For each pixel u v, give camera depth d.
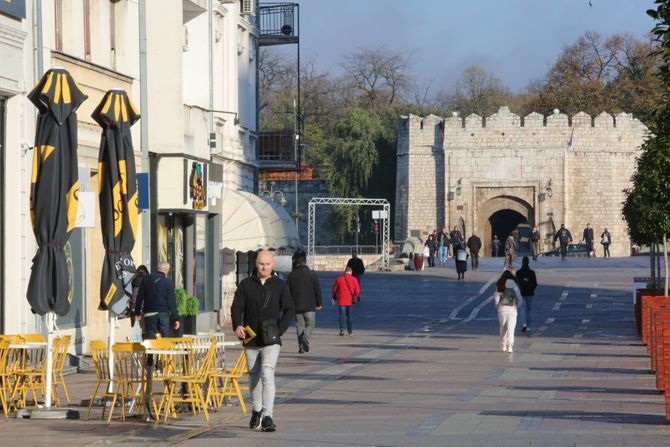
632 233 57.88
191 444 21.00
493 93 197.75
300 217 145.62
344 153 148.25
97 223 38.44
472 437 20.88
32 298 25.16
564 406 25.78
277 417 24.98
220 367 29.02
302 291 42.44
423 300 73.12
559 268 100.00
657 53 25.64
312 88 186.62
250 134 67.94
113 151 27.61
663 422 22.70
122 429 23.33
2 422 24.53
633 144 138.25
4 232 31.78
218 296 51.91
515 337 49.62
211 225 51.72
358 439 21.05
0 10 30.64
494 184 137.00
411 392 29.66
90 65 37.34
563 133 136.25
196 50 51.38
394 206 149.00
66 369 33.69
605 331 52.34
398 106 164.38
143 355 24.58
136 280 35.25
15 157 32.03
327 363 38.50
